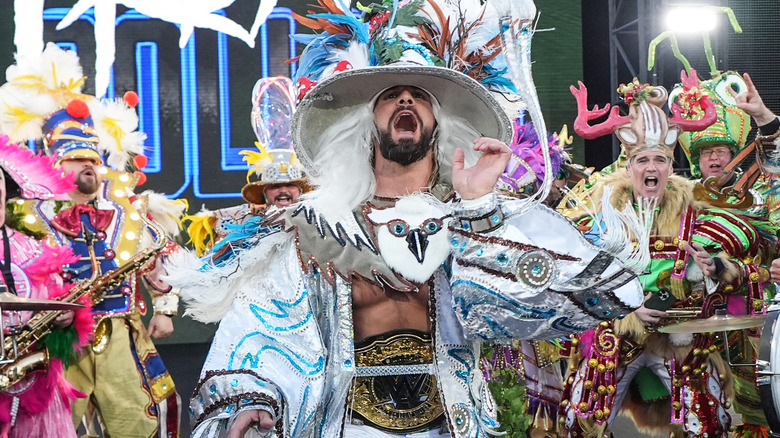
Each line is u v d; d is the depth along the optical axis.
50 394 4.92
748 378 6.15
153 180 12.60
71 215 6.44
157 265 6.87
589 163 12.09
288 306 3.50
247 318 3.50
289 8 12.58
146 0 12.36
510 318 3.30
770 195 7.01
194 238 8.41
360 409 3.48
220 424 3.37
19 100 6.72
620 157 7.16
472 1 3.82
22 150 5.16
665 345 5.99
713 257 5.85
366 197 3.65
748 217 6.09
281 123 8.33
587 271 3.21
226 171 12.67
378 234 3.53
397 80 3.64
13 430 4.86
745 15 10.59
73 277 6.31
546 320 3.27
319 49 3.90
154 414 6.48
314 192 3.74
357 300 3.53
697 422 5.92
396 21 3.72
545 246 3.44
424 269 3.47
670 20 9.60
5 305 4.31
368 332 3.53
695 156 7.75
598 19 12.01
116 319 6.46
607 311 3.25
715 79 7.72
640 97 6.06
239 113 12.63
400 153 3.60
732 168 6.61
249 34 12.52
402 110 3.61
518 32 3.48
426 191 3.66
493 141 3.35
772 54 10.59
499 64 3.87
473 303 3.31
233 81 12.59
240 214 8.43
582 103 6.27
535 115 3.43
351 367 3.44
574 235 3.44
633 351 6.03
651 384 6.21
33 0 12.11
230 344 3.45
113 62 12.39
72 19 12.20
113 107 7.25
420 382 3.50
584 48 12.11
